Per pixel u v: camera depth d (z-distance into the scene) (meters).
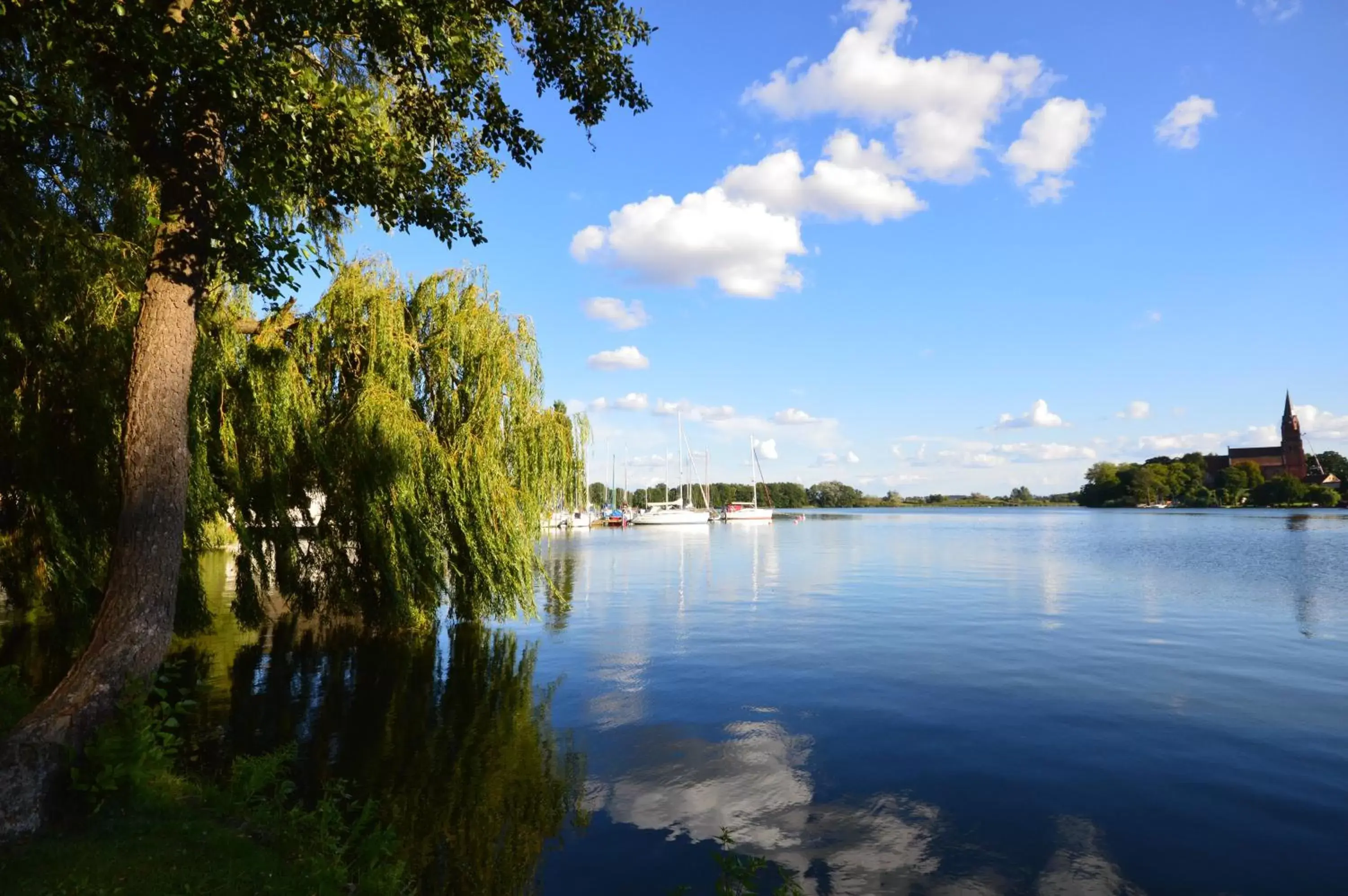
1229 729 11.70
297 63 7.53
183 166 7.21
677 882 7.07
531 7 9.12
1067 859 7.51
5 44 8.07
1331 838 7.91
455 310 17.89
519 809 8.73
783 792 9.24
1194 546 59.62
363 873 6.24
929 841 7.91
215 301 14.72
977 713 12.65
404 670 15.60
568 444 19.88
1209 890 6.91
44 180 10.29
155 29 5.99
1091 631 20.97
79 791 6.04
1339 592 29.88
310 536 17.53
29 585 15.48
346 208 8.83
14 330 10.80
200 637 18.78
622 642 19.25
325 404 16.73
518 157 9.56
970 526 121.75
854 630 21.34
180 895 5.06
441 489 17.28
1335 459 194.12
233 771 8.02
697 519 120.31
